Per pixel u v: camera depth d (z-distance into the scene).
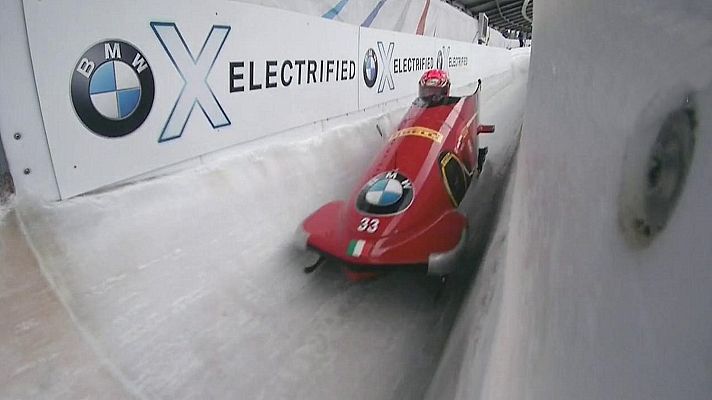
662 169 0.61
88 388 1.65
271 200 3.26
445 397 1.46
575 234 0.89
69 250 2.09
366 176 2.90
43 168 2.15
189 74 2.91
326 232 2.49
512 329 1.12
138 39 2.55
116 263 2.19
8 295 1.79
